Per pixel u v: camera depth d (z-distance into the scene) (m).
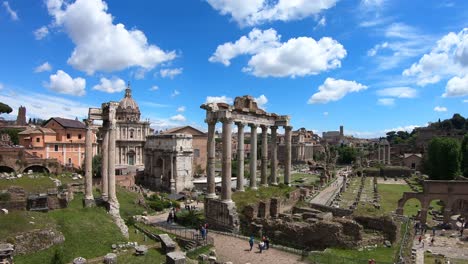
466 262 41.38
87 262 28.61
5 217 32.03
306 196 70.50
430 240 51.81
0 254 24.92
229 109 46.66
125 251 32.03
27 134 96.81
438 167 107.38
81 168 95.38
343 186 103.75
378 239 37.38
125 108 125.75
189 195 86.25
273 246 36.56
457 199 63.50
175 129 127.81
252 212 43.81
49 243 30.20
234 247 36.75
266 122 59.44
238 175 53.84
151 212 61.53
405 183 125.19
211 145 48.19
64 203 41.94
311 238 37.19
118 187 74.44
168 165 98.31
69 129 104.44
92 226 35.88
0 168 74.50
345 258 31.97
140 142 117.69
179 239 38.50
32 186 55.75
